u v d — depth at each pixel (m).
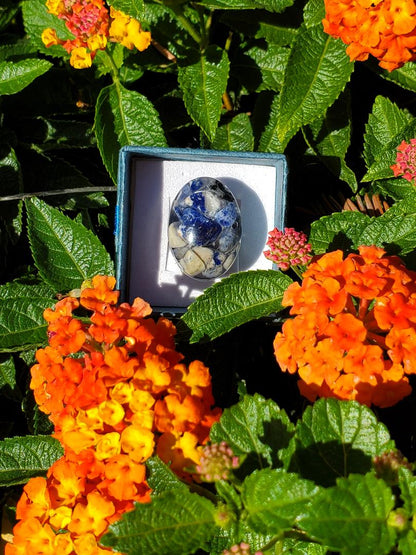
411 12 0.28
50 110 0.41
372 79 0.41
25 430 0.38
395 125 0.37
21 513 0.26
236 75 0.39
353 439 0.24
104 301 0.27
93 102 0.41
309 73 0.34
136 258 0.33
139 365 0.25
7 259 0.40
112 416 0.24
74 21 0.32
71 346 0.25
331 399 0.25
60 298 0.33
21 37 0.42
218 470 0.22
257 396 0.25
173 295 0.33
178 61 0.37
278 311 0.30
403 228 0.31
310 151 0.39
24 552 0.26
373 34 0.29
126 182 0.32
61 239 0.33
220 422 0.25
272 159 0.33
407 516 0.22
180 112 0.40
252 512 0.23
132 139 0.36
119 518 0.24
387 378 0.25
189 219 0.30
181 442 0.24
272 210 0.33
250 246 0.33
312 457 0.24
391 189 0.35
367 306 0.26
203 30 0.36
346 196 0.40
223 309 0.30
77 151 0.42
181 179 0.33
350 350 0.24
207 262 0.31
